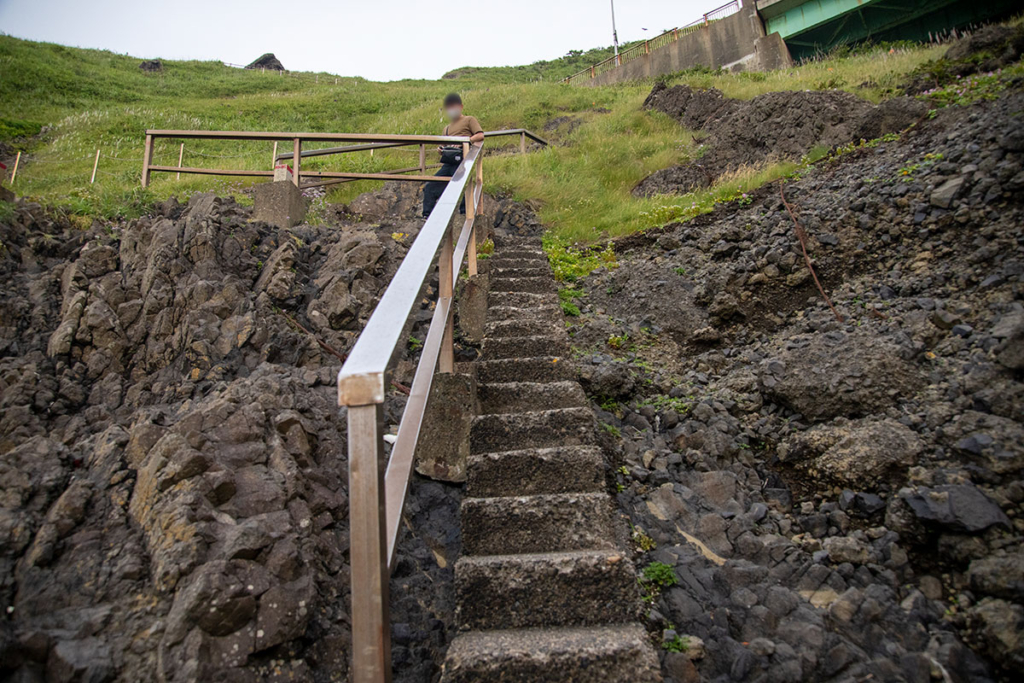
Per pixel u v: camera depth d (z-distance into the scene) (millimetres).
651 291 5121
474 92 18812
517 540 2441
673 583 2725
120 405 3420
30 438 3055
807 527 3061
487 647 1989
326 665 2146
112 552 2273
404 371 4035
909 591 2670
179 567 2135
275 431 2883
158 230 4465
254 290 4301
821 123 9133
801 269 4781
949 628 2514
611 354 4613
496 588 2191
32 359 3516
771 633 2514
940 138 5648
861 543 2842
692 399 4008
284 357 3781
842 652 2381
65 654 1938
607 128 12992
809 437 3391
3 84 21844
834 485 3217
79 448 2869
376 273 4684
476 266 4566
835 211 5258
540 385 3334
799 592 2703
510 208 7629
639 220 7109
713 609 2633
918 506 2809
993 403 3131
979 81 7879
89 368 3564
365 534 1443
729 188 7215
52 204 5203
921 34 19422
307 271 4668
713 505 3219
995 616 2402
